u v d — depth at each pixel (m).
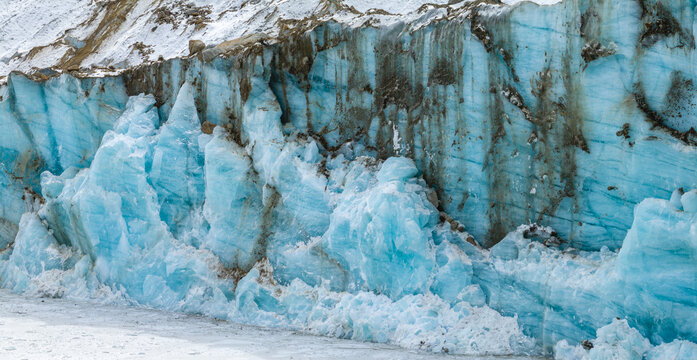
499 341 11.91
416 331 12.32
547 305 11.66
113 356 11.23
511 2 15.10
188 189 17.34
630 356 10.16
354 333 13.15
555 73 12.41
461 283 12.68
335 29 15.84
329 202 14.75
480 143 13.41
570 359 10.99
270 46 16.58
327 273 14.40
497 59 13.19
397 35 14.88
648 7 11.34
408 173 13.99
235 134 17.19
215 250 16.36
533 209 12.67
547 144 12.51
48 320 14.58
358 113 15.52
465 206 13.58
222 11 23.30
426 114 14.23
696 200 10.04
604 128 11.70
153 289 16.78
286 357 11.32
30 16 30.39
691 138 10.79
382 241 13.16
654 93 11.25
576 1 12.09
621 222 11.50
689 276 9.97
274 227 15.62
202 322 14.89
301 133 16.11
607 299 10.76
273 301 14.86
